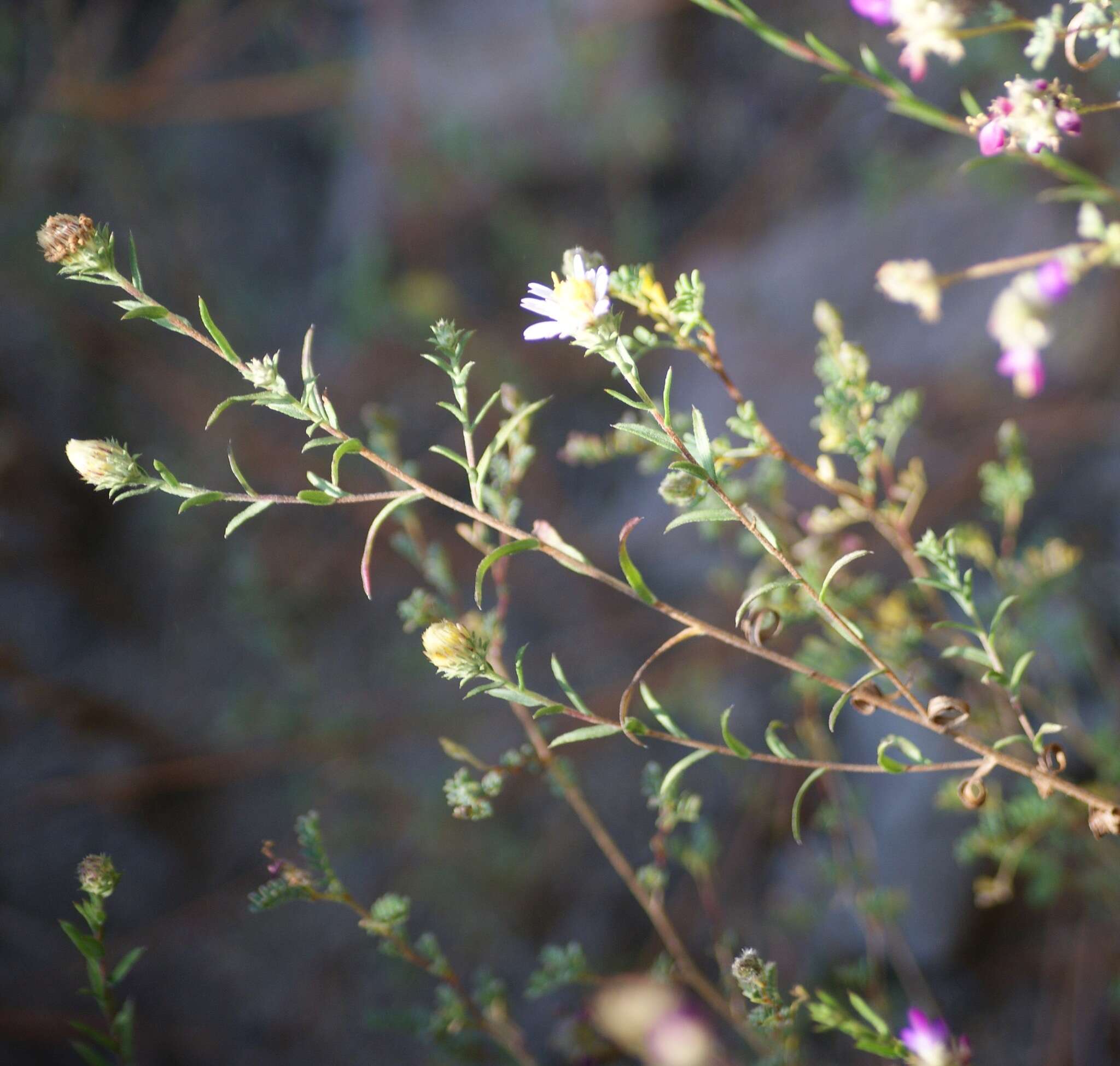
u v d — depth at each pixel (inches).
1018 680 21.0
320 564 53.7
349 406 59.9
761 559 31.9
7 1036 45.3
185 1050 47.0
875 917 29.3
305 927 48.5
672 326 21.8
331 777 47.3
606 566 53.9
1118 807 20.8
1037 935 38.3
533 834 47.3
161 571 57.4
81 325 58.7
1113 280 43.7
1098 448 44.3
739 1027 25.4
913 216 54.2
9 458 55.4
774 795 43.2
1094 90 38.0
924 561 27.2
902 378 51.1
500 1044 25.5
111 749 51.1
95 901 21.8
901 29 23.0
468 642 20.1
